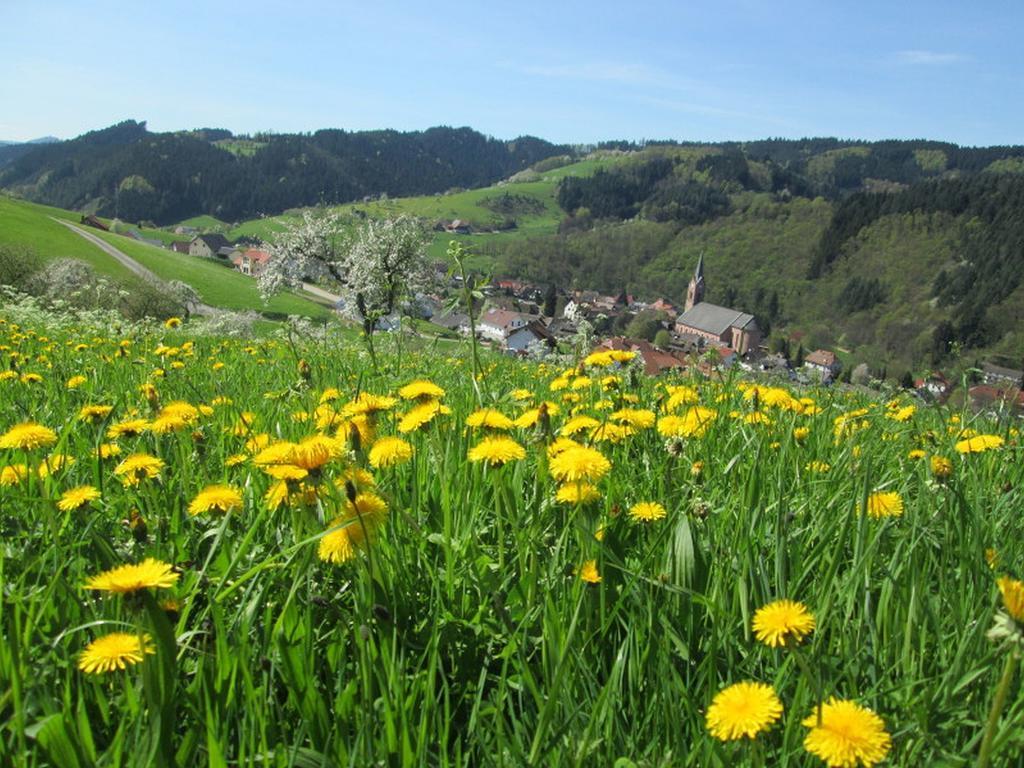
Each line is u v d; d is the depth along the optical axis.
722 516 2.54
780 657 1.85
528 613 1.95
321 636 1.96
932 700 1.62
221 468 3.25
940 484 2.76
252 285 88.12
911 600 1.84
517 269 169.00
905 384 6.00
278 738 1.61
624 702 1.81
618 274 172.75
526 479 3.16
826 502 2.67
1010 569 2.17
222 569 2.27
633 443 3.48
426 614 2.12
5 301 15.77
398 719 1.59
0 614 1.70
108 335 11.09
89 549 2.32
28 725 1.46
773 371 6.57
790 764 1.50
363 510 1.92
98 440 2.96
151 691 1.47
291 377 5.93
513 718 1.64
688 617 2.03
